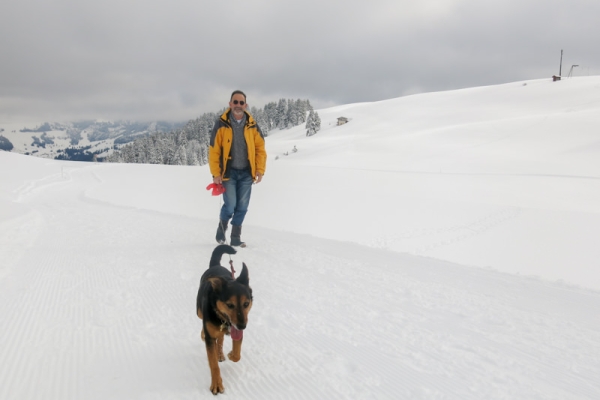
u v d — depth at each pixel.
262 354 3.93
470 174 43.66
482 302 5.50
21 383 3.40
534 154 53.84
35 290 5.86
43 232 11.06
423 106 127.00
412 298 5.63
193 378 3.49
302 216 22.73
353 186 37.22
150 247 8.90
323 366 3.68
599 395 3.22
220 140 8.37
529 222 21.39
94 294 5.70
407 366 3.69
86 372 3.59
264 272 6.89
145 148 144.00
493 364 3.74
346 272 6.98
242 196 8.76
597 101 91.31
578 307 5.38
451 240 18.08
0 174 41.16
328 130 123.81
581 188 35.56
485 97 120.00
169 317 4.84
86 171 53.31
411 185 37.78
